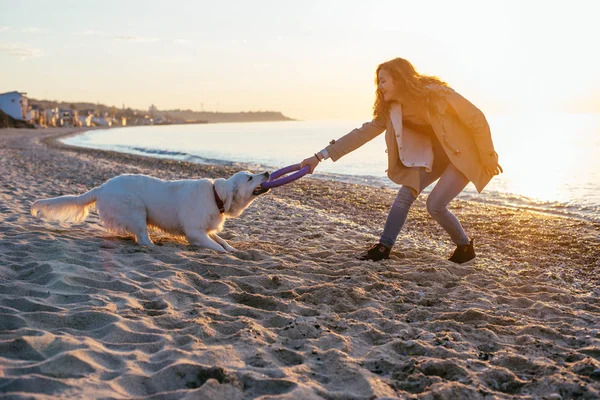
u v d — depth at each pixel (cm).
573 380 278
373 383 273
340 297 420
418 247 655
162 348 303
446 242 744
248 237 685
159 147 4666
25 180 1253
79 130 11531
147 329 330
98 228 657
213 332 331
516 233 804
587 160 2339
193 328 332
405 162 504
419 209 1018
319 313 387
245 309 379
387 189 1395
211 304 388
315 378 280
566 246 711
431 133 515
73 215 580
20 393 237
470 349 327
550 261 629
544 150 3061
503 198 1267
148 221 577
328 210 1033
